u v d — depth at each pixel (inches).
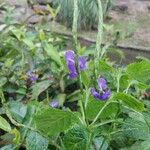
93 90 9.7
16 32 19.8
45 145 10.3
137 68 10.1
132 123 10.2
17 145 11.0
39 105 12.2
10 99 15.1
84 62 10.2
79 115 10.2
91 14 34.4
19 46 18.9
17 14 31.9
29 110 11.7
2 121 10.3
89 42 31.8
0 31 21.0
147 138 10.2
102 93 9.5
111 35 24.7
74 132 10.0
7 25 22.0
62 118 9.5
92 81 10.0
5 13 24.7
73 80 15.7
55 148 10.9
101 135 10.5
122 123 10.3
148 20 37.1
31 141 10.3
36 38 20.6
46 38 21.3
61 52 18.2
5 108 11.2
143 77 10.3
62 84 15.5
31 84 15.5
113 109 10.1
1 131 13.6
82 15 34.3
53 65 16.2
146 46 30.6
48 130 9.8
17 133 10.4
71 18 34.0
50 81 15.4
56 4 35.1
